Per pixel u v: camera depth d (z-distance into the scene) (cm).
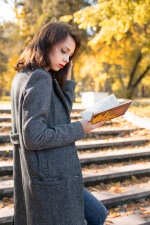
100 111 222
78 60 2400
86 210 249
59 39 221
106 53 1983
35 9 2039
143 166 582
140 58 2339
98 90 3759
